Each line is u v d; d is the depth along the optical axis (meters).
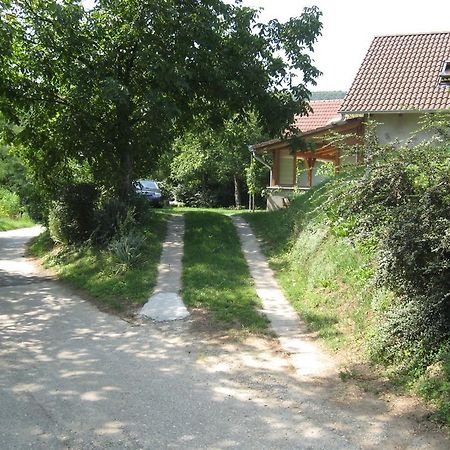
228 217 18.38
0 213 31.86
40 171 16.48
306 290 9.35
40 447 4.52
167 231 15.62
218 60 15.09
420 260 5.48
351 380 5.78
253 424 4.92
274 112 16.08
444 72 19.38
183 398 5.54
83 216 14.90
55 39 14.01
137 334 7.95
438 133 6.07
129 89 14.38
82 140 14.97
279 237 13.82
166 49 14.50
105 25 14.69
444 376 5.12
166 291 10.01
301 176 25.44
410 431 4.65
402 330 5.78
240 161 33.25
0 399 5.56
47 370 6.46
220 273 11.00
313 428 4.81
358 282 7.93
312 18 16.09
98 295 10.33
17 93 14.44
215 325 8.09
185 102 16.12
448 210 5.26
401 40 22.17
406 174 5.63
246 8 16.09
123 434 4.75
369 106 18.64
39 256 15.95
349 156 6.80
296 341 7.23
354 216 5.92
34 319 8.96
